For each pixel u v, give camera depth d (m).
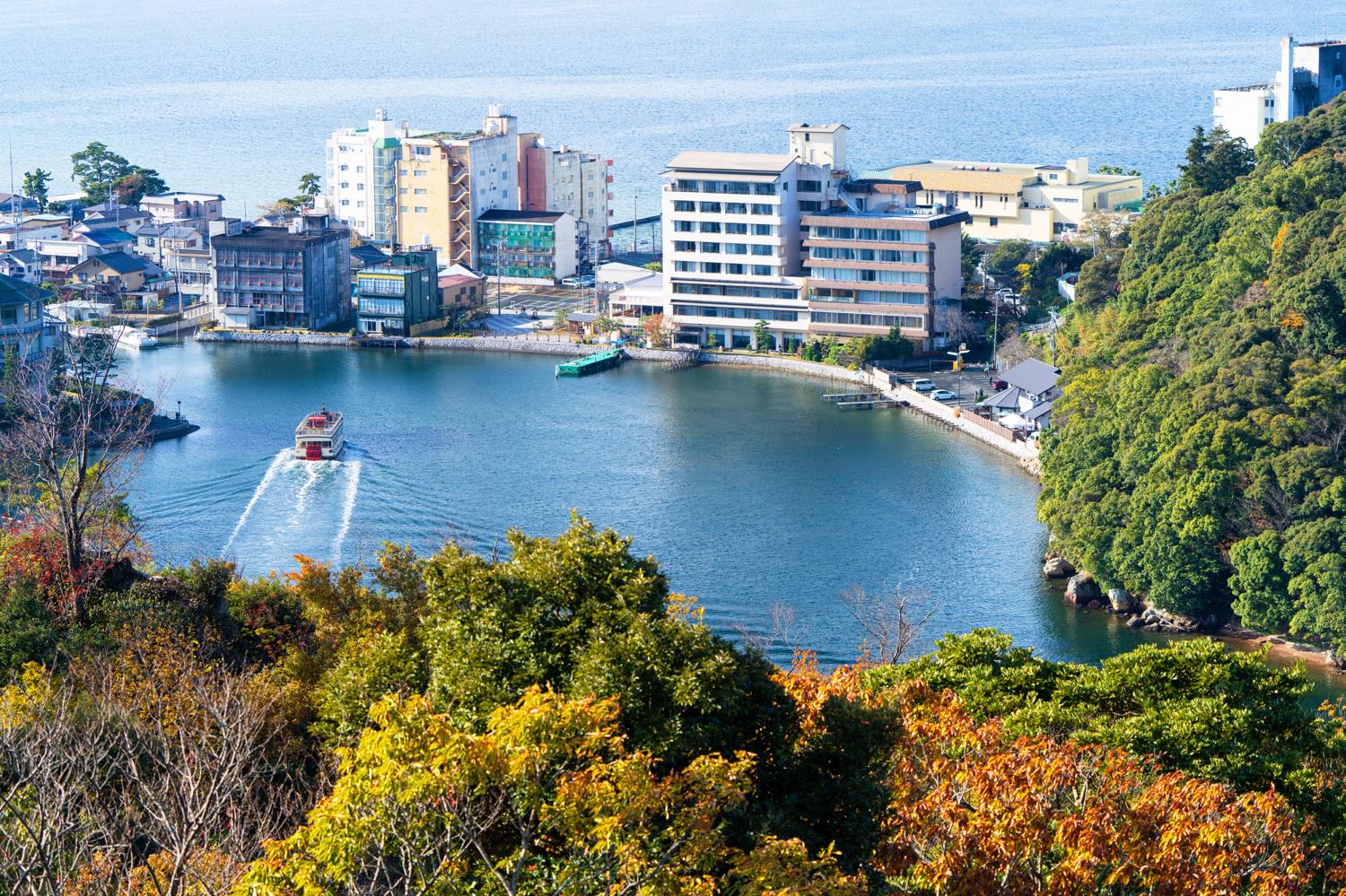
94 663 73.12
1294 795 70.56
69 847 51.19
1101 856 55.00
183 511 162.25
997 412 198.50
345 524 158.38
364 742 45.34
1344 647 123.12
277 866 45.00
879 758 58.19
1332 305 150.62
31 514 99.62
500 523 159.75
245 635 88.06
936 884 53.78
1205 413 138.25
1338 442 135.00
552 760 45.78
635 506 165.75
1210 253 186.38
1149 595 137.25
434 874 42.97
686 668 53.22
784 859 46.84
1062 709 75.75
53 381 183.12
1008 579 145.50
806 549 152.12
